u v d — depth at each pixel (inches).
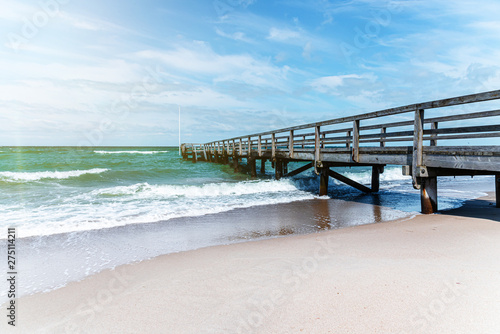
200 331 90.0
